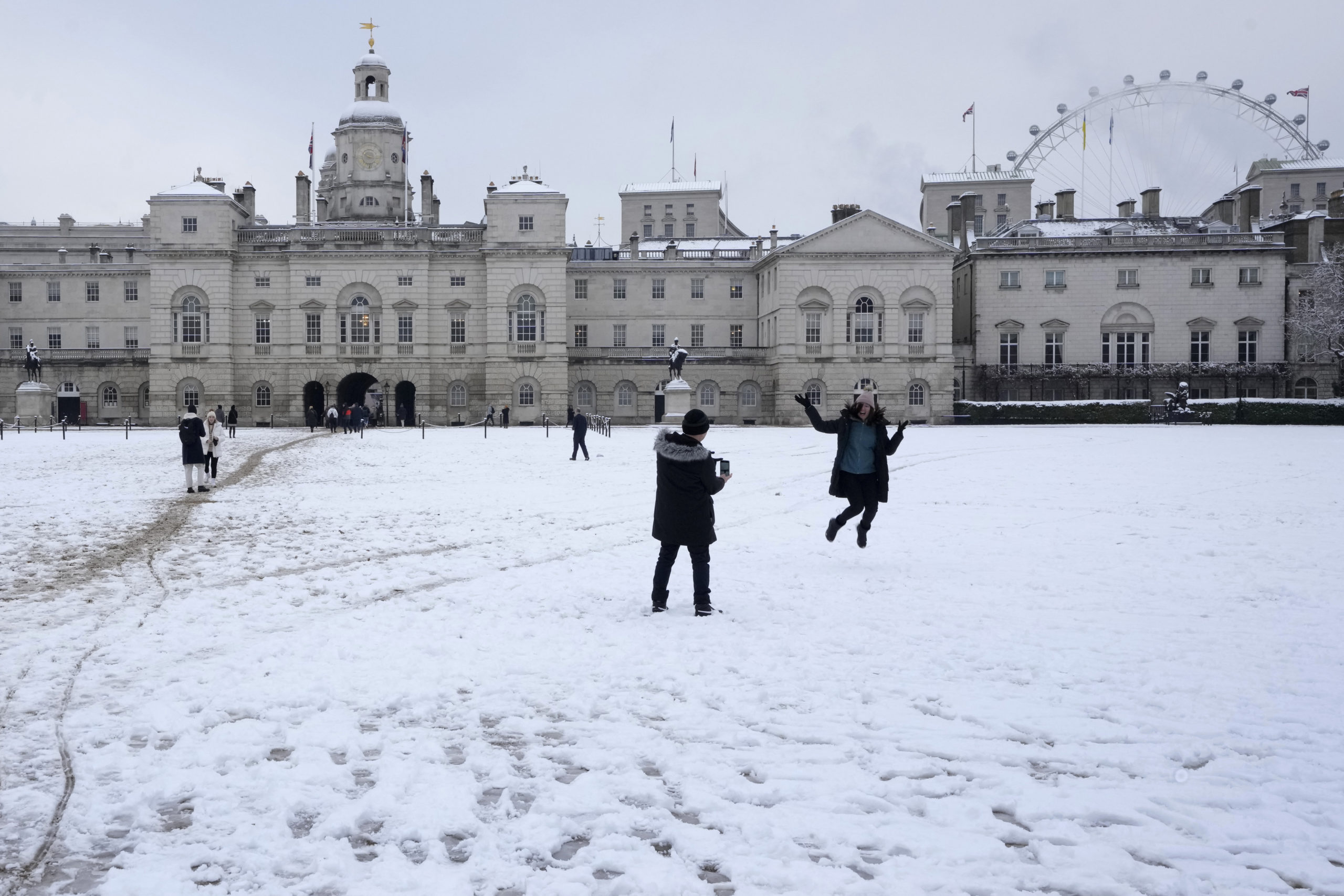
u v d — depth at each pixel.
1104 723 8.87
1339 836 6.73
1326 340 102.94
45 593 14.91
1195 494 28.62
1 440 62.16
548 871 6.41
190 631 12.46
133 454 48.75
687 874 6.34
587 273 110.12
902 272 102.25
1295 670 10.48
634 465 43.59
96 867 6.49
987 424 99.06
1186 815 7.05
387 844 6.81
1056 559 17.75
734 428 90.94
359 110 111.00
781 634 12.27
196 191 100.44
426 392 102.06
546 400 101.25
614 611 13.64
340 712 9.31
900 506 26.56
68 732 8.70
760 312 110.00
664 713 9.26
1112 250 105.88
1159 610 13.43
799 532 21.73
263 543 20.34
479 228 104.69
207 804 7.34
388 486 34.53
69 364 108.50
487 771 7.96
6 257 130.38
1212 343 105.81
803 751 8.28
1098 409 97.56
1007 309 106.88
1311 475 34.97
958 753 8.22
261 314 102.12
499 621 12.97
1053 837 6.77
